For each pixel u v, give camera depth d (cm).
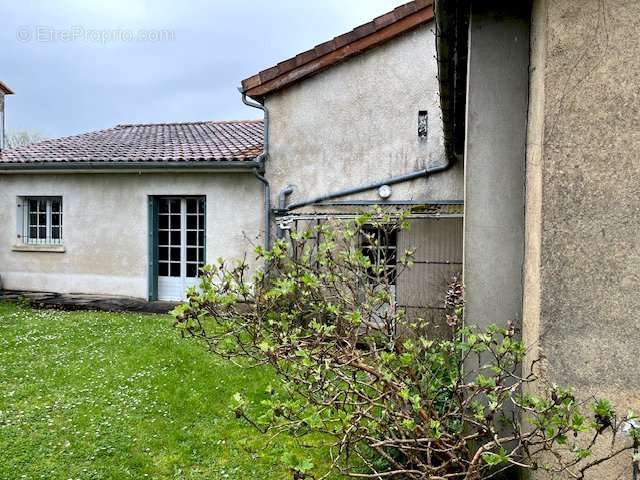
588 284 279
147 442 457
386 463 377
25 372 644
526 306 339
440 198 983
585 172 279
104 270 1230
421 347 343
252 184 1119
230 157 1080
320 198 1034
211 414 524
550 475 282
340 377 307
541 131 288
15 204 1294
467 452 298
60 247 1256
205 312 330
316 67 1014
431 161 985
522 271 363
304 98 1041
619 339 275
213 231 1141
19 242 1299
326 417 319
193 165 1097
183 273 1212
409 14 973
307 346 329
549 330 283
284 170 1055
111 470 404
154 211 1206
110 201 1220
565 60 281
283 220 991
